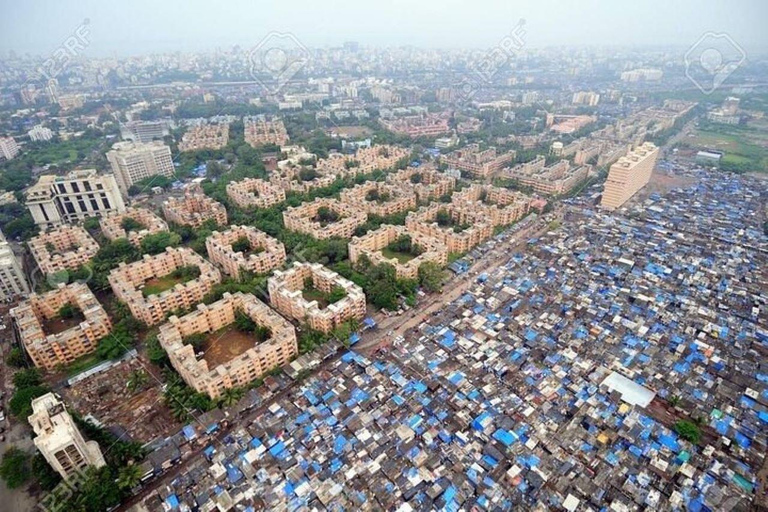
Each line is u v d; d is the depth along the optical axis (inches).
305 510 5526.6
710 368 7632.9
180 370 7559.1
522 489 5748.0
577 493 5703.7
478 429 6584.6
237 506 5595.5
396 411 6914.4
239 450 6328.7
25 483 6067.9
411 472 5974.4
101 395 7504.9
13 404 6968.5
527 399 7116.1
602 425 6624.0
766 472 5954.7
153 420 6998.0
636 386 7308.1
